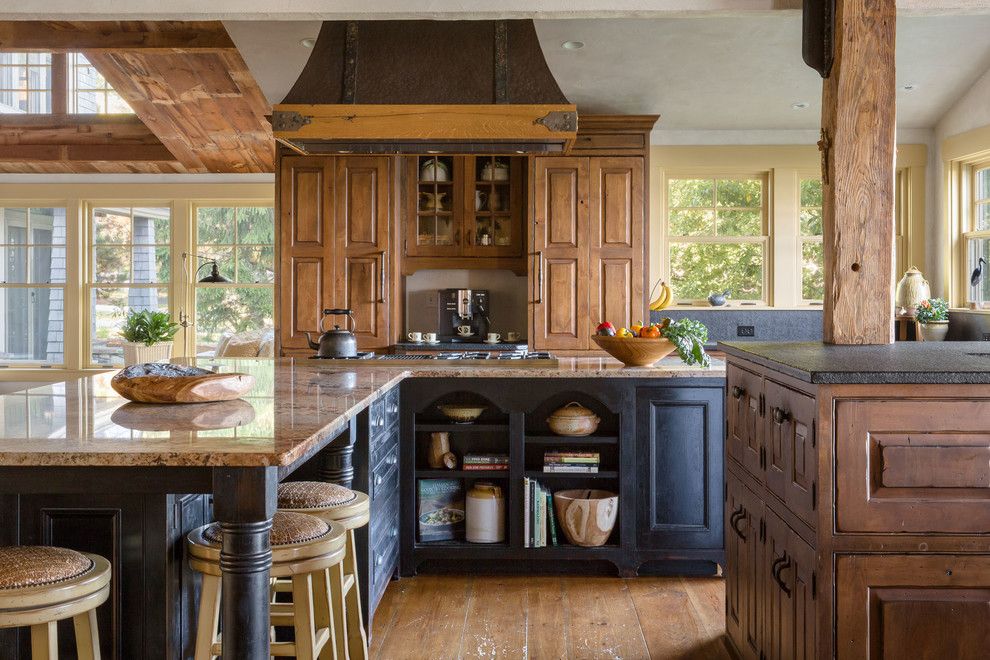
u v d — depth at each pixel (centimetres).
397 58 388
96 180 755
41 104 736
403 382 375
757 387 251
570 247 582
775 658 234
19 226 772
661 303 512
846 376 194
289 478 309
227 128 684
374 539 309
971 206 592
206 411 231
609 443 380
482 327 645
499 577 379
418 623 320
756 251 646
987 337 540
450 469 381
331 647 233
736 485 281
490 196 628
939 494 195
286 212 598
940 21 476
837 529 196
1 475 175
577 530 371
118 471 176
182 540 218
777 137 636
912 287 575
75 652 210
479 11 360
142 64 605
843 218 285
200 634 201
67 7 365
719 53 509
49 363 772
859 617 196
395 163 603
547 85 383
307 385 302
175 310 758
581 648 294
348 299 597
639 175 578
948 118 595
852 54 286
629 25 473
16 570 170
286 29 484
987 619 194
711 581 373
